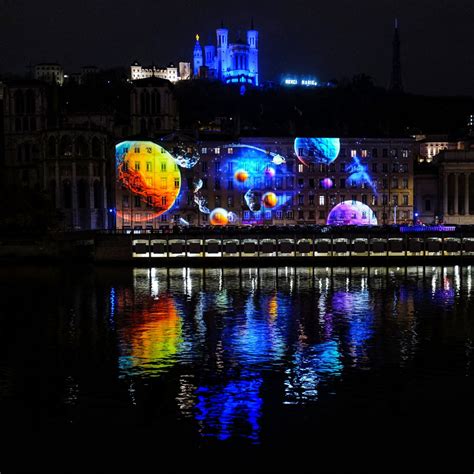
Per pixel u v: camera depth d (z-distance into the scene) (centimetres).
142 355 8288
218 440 5709
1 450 5519
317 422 6050
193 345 8812
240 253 17200
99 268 16550
